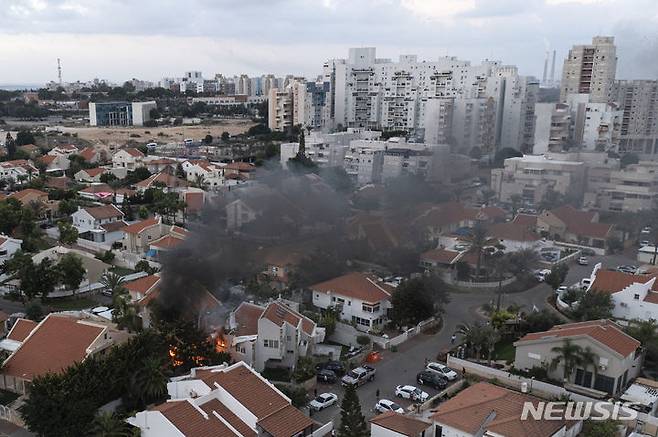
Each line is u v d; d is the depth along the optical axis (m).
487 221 106.06
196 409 43.47
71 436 44.78
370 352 62.22
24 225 100.31
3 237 88.50
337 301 71.94
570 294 74.88
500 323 65.06
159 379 49.84
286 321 59.66
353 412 42.66
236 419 44.47
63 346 54.12
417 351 63.78
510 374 55.84
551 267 89.56
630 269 90.00
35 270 73.75
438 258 87.44
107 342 55.28
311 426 45.88
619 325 62.25
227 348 58.41
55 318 57.03
